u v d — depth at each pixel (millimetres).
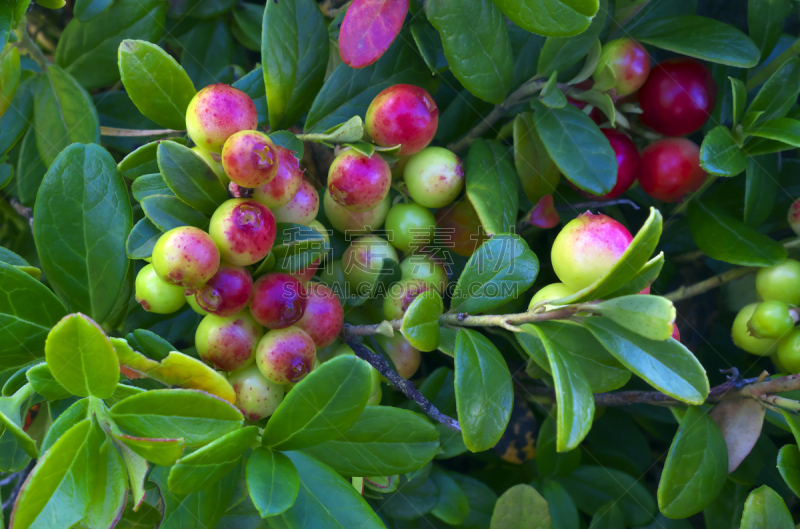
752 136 163
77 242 152
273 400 151
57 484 136
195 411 141
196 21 185
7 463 159
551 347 142
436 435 152
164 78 150
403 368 163
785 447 155
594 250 147
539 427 182
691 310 180
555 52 163
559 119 161
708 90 167
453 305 153
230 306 143
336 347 157
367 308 162
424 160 158
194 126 145
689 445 158
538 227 176
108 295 154
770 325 160
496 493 184
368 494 170
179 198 144
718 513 173
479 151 162
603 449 181
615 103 169
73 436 138
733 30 164
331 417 144
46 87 170
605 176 159
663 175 169
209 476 141
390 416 150
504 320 149
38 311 150
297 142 154
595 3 149
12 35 160
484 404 147
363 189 152
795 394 161
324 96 159
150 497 155
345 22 154
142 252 147
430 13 155
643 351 143
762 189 166
